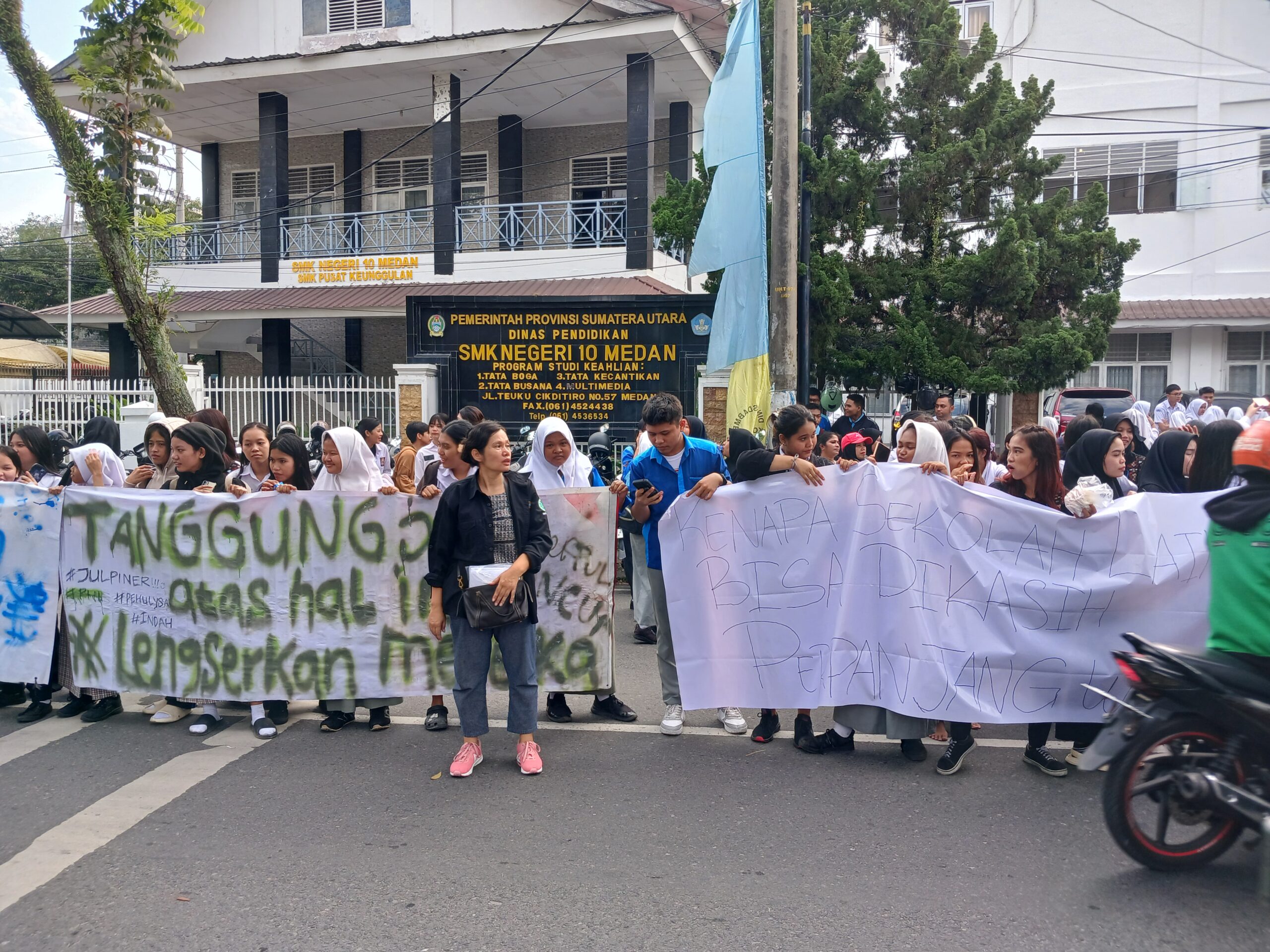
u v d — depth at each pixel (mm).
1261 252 22109
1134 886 3598
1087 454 5691
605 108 19609
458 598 4754
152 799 4469
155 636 5578
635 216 17453
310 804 4402
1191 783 3512
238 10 18969
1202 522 4781
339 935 3303
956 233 13070
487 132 20438
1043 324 12445
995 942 3225
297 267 19531
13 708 6012
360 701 5543
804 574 5125
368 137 21422
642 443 7848
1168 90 22453
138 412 13219
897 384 13633
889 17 13336
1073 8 22922
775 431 5410
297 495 5488
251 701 5473
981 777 4715
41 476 6172
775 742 5242
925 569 4891
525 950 3199
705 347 11875
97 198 10156
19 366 26109
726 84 9844
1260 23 21844
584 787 4586
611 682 5574
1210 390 15758
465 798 4461
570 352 12273
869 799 4426
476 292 17484
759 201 9656
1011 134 12859
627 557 8820
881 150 13367
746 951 3174
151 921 3404
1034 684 4781
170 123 21078
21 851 3943
